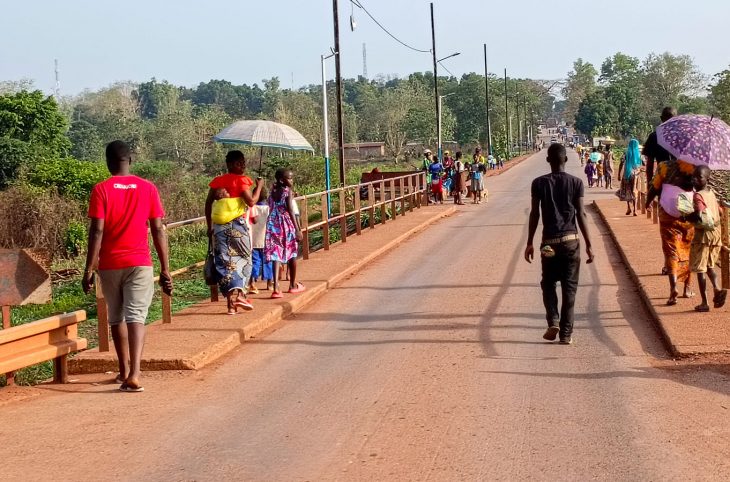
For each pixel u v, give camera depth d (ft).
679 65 636.89
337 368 30.48
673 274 37.60
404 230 78.23
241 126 48.47
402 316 40.29
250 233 39.40
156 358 30.58
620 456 20.61
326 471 20.10
